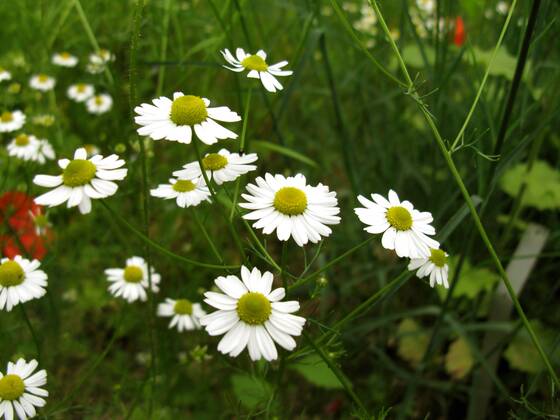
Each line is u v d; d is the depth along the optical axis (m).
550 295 0.35
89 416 0.31
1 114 0.39
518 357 0.33
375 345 0.38
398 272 0.40
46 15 0.43
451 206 0.37
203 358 0.31
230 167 0.21
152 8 0.40
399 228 0.20
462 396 0.35
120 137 0.36
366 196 0.41
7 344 0.31
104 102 0.43
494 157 0.25
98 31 0.47
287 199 0.19
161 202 0.40
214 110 0.20
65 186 0.19
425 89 0.39
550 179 0.35
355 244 0.41
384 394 0.35
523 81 0.33
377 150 0.43
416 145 0.43
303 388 0.36
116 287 0.29
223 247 0.43
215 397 0.34
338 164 0.50
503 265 0.37
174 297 0.36
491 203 0.36
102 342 0.38
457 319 0.35
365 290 0.41
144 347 0.37
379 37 0.41
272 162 0.48
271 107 0.36
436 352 0.37
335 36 0.43
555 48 0.38
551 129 0.39
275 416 0.26
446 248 0.37
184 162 0.39
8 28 0.50
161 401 0.32
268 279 0.19
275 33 0.51
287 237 0.19
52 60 0.44
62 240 0.39
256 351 0.17
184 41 0.48
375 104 0.46
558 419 0.26
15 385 0.20
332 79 0.35
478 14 0.39
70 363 0.36
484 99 0.31
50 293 0.33
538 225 0.35
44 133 0.39
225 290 0.18
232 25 0.38
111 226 0.37
